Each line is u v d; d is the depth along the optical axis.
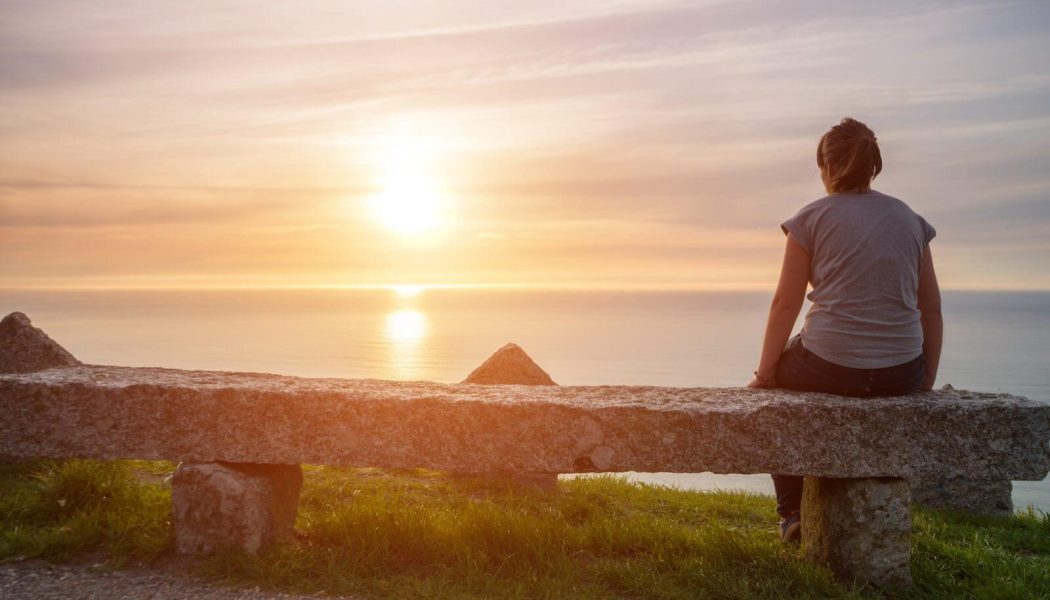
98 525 3.99
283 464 4.18
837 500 3.84
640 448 3.79
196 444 3.92
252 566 3.62
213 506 3.80
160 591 3.42
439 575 3.64
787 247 4.10
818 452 3.74
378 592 3.47
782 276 4.09
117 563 3.70
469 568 3.66
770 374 4.27
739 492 6.39
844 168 4.01
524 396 4.07
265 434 3.92
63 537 3.87
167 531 4.02
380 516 4.09
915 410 3.74
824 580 3.65
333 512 4.55
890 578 3.71
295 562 3.70
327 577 3.59
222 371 4.71
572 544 4.08
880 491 3.73
